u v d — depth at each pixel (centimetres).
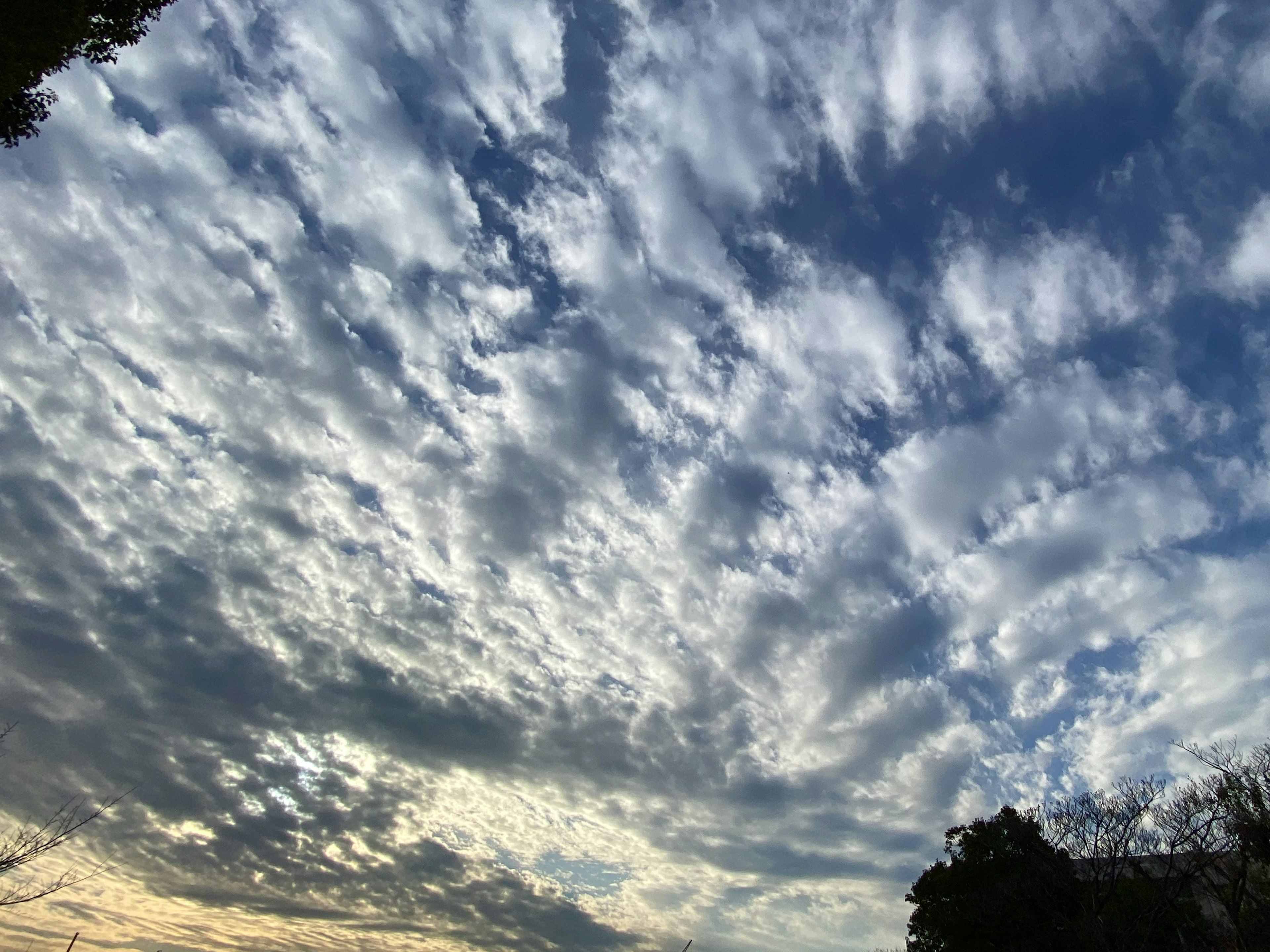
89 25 1427
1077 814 3397
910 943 3569
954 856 3594
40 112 1488
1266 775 2752
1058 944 2998
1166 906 2878
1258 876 2702
